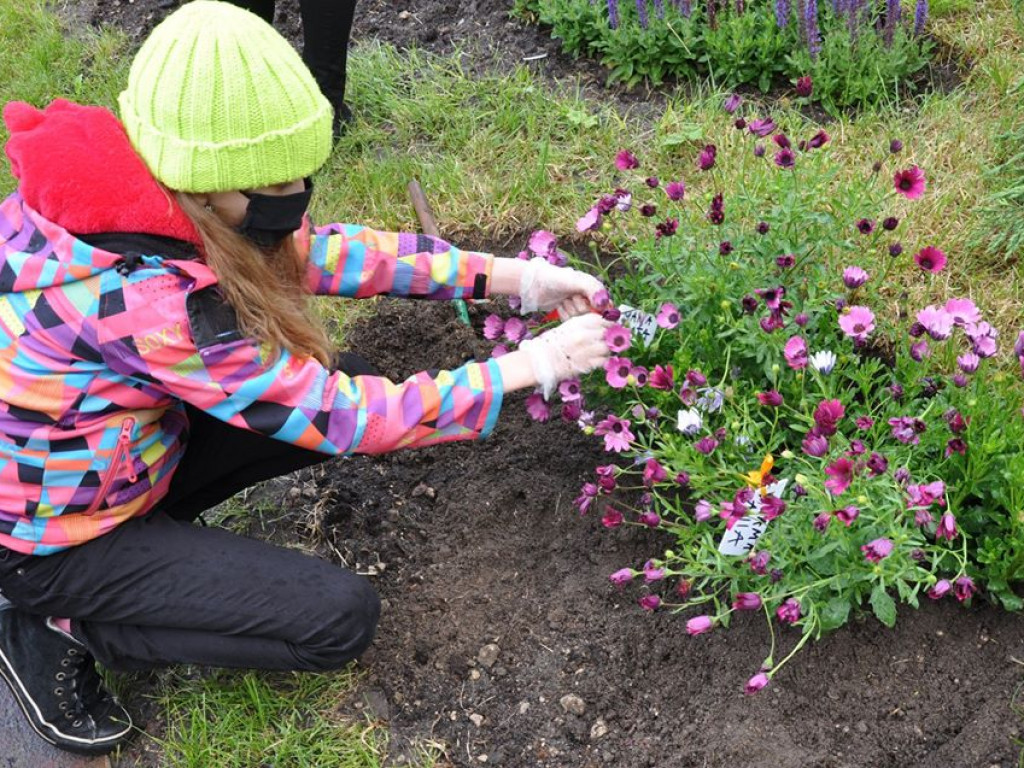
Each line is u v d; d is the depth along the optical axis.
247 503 2.80
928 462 2.46
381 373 3.08
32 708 2.29
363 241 2.44
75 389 1.98
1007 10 3.79
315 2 3.41
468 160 3.63
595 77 3.91
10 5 4.66
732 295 2.63
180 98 1.80
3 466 2.02
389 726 2.35
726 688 2.32
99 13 4.62
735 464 2.42
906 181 2.52
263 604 2.17
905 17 3.83
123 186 1.88
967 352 2.67
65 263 1.89
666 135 3.53
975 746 2.18
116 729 2.36
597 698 2.35
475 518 2.71
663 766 2.22
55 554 2.13
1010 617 2.37
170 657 2.27
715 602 2.30
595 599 2.52
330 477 2.84
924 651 2.34
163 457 2.21
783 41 3.66
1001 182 3.20
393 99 3.86
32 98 4.17
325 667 2.27
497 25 4.19
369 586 2.28
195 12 1.83
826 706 2.27
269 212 1.94
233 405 2.01
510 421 2.93
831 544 2.21
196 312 1.93
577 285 2.44
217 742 2.33
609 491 2.48
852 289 2.57
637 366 2.55
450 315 3.20
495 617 2.52
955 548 2.39
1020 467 2.28
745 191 2.89
